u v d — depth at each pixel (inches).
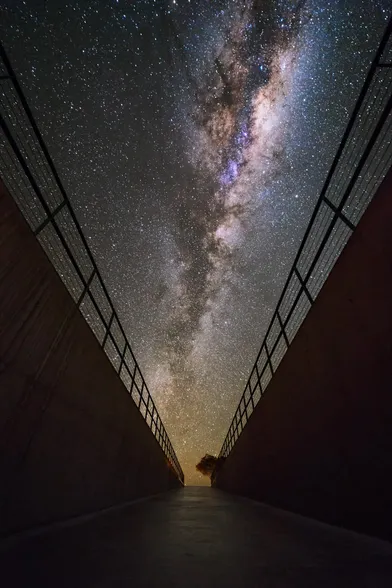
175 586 111.5
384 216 175.5
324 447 249.1
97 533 208.5
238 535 205.8
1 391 175.0
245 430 567.2
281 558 148.8
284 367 340.5
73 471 268.2
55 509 237.3
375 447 186.4
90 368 294.4
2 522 176.9
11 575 119.9
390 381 172.7
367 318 191.6
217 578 120.6
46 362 218.1
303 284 299.3
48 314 220.2
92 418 301.6
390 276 171.5
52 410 228.7
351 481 211.3
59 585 111.4
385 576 122.5
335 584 113.7
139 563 140.3
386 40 203.2
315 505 265.1
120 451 395.9
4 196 175.2
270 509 360.5
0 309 173.5
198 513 328.5
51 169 250.5
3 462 177.9
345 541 184.1
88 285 294.4
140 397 509.0
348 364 213.2
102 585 112.0
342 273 217.3
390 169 173.3
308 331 274.1
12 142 215.0
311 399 271.0
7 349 178.9
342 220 236.4
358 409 203.3
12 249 181.9
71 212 271.4
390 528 172.6
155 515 309.6
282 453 350.0
